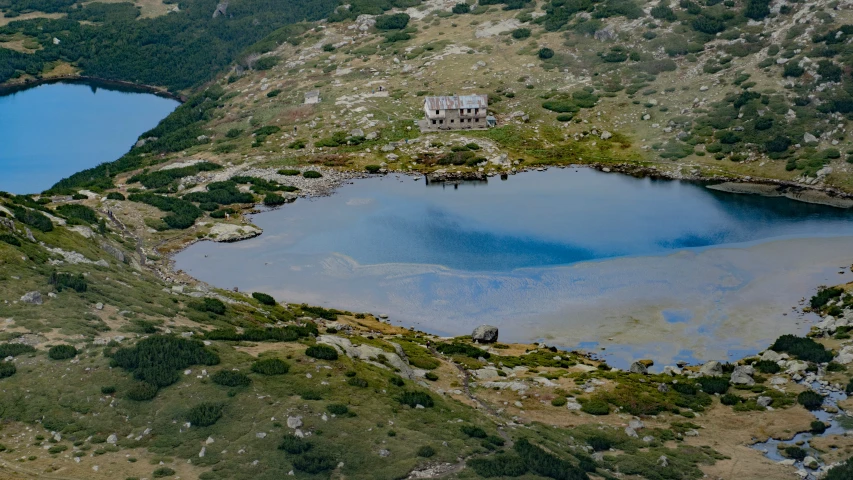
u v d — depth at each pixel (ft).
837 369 327.67
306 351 302.25
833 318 382.01
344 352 316.81
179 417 251.60
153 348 280.10
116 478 218.79
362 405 270.87
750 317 408.26
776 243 501.15
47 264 350.84
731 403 314.96
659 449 276.82
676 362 367.86
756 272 460.96
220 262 497.46
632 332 400.67
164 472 223.71
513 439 268.00
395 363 322.14
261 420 253.03
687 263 477.36
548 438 275.59
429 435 259.39
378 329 401.08
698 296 435.94
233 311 367.45
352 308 437.58
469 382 330.13
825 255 478.18
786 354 350.23
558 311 427.33
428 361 347.97
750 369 339.16
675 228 533.14
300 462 234.17
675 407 312.29
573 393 319.68
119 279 367.86
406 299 447.42
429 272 478.59
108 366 268.62
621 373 347.15
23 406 249.14
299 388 273.75
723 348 378.73
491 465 241.96
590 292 446.60
